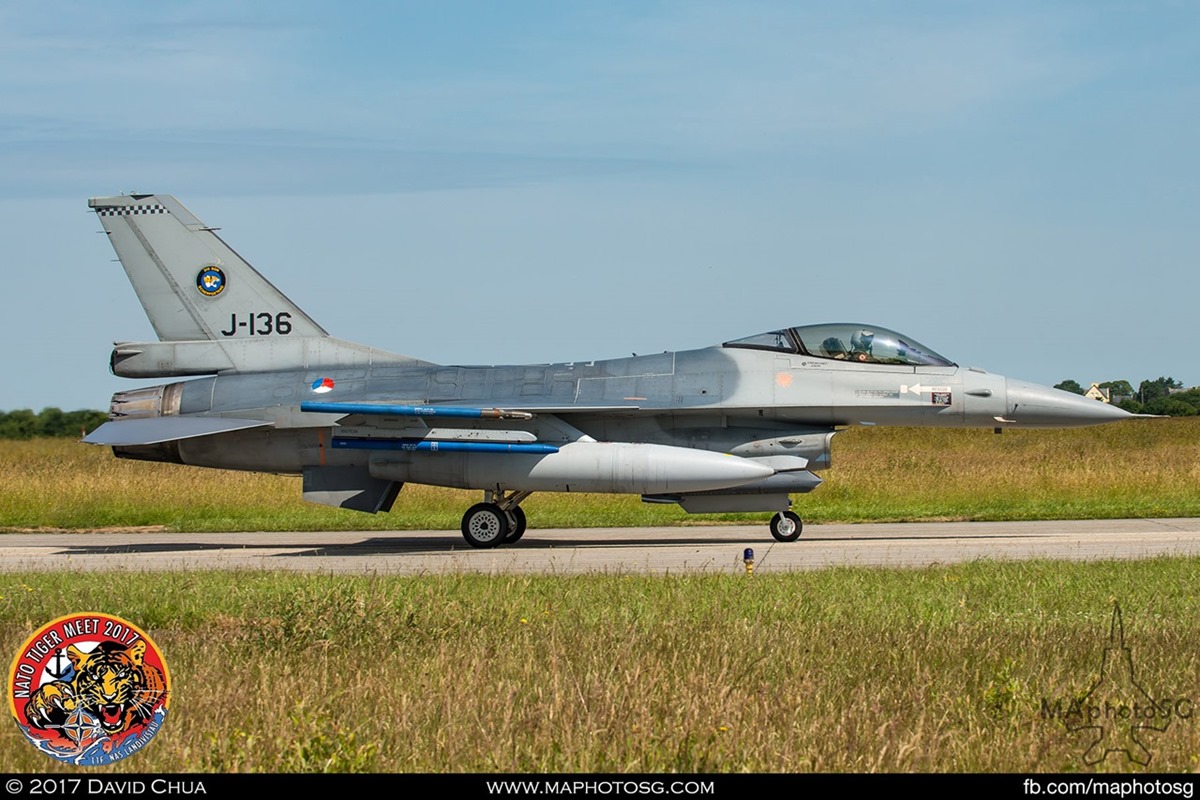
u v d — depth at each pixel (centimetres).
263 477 11525
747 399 7381
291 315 7875
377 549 7475
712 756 2594
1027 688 3038
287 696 2966
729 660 3341
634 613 4094
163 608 4272
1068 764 2612
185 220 7900
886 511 9244
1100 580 4903
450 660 3359
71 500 10350
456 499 10362
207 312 7869
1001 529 8100
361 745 2669
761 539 7631
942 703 2991
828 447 7550
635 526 8769
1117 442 16738
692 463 7019
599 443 7194
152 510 9919
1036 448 16450
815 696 3017
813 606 4203
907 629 3750
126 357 7881
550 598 4484
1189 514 8856
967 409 7438
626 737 2648
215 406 7656
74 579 5228
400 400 7481
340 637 3712
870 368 7450
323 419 7450
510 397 7500
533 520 9075
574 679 3056
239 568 6084
